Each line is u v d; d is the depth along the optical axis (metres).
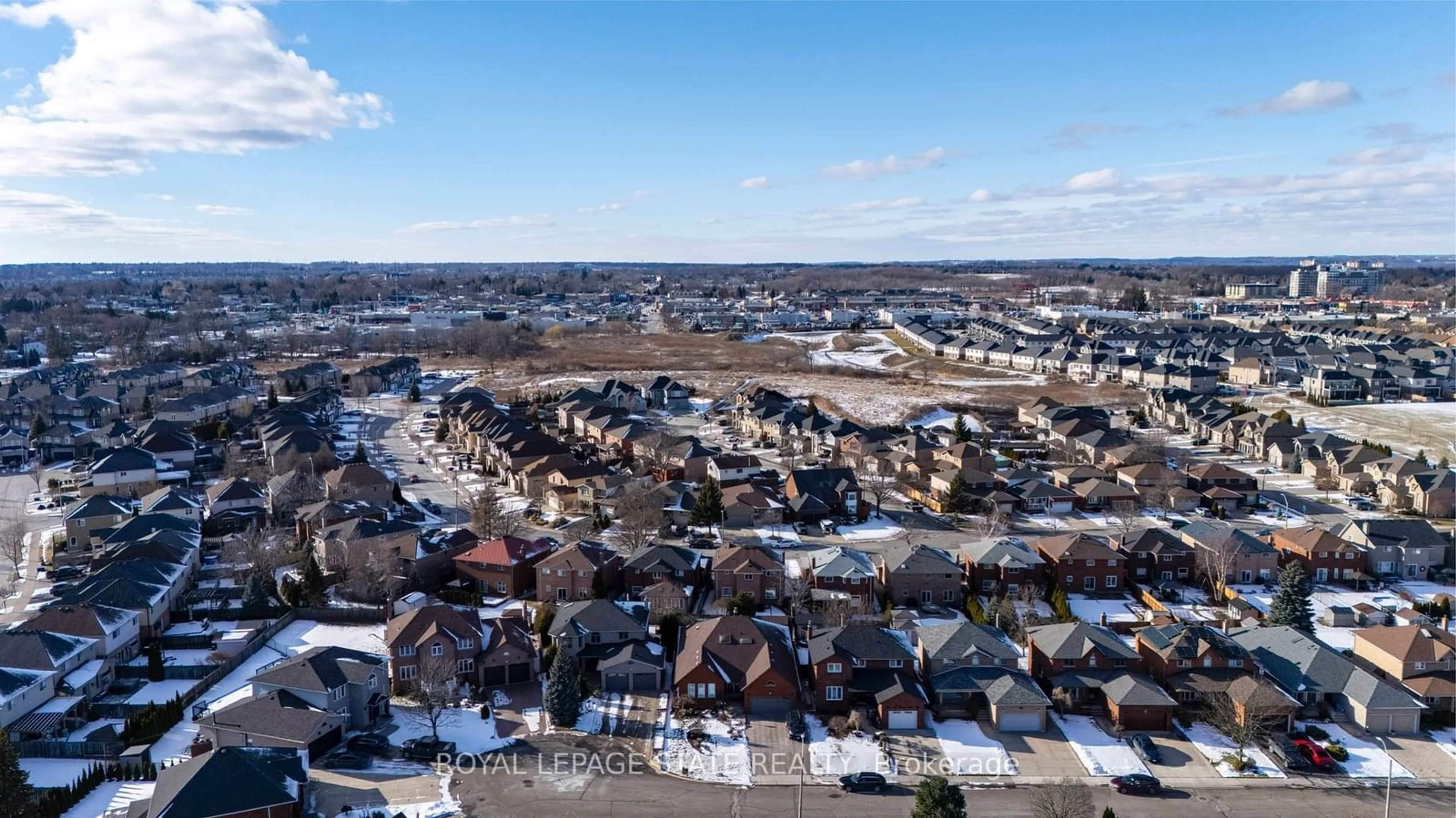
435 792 58.75
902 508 124.00
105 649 75.12
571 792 59.00
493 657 73.00
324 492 120.25
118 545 97.19
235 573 96.62
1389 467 126.00
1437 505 116.69
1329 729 67.06
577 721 68.06
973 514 120.81
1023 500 122.19
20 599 91.69
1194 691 69.06
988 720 68.62
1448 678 70.31
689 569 92.56
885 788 59.88
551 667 69.50
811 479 121.25
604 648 76.81
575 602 85.25
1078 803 55.00
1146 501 123.06
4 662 69.06
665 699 71.75
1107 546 94.94
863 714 69.44
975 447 136.25
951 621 87.00
